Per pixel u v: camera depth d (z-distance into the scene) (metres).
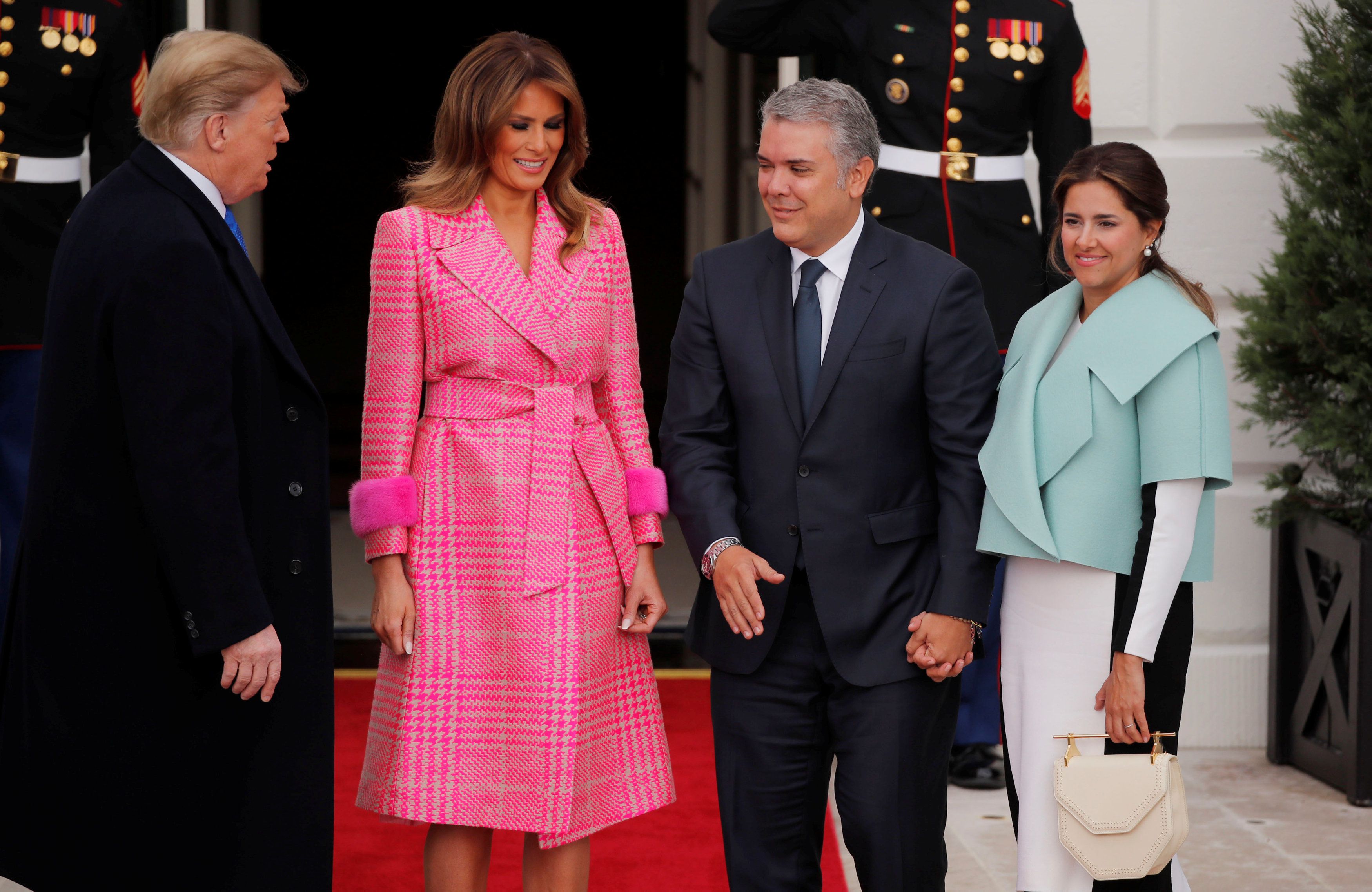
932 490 9.88
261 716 8.66
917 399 9.65
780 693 9.76
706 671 18.88
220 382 8.23
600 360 9.95
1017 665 9.57
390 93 40.78
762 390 9.68
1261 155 16.19
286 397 8.87
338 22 40.59
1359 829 14.07
